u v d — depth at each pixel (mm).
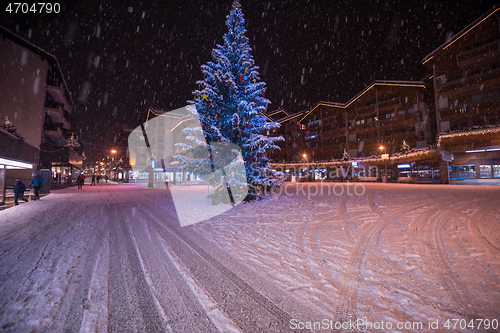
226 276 3039
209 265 3412
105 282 2896
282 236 4895
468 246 3943
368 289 2639
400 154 28969
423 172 26828
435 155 24328
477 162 21297
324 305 2350
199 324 2082
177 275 3084
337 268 3217
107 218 7207
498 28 23750
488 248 3814
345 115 42344
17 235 5203
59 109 29031
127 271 3223
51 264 3486
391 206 8477
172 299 2502
